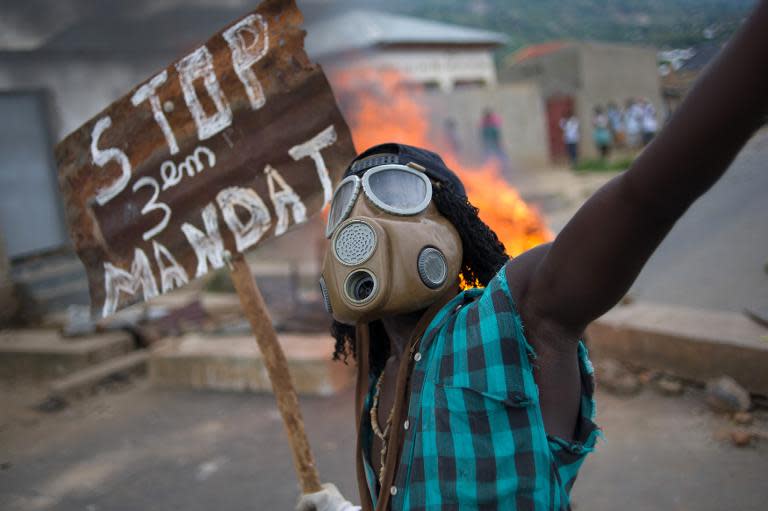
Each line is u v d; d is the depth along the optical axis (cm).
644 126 2369
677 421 443
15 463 506
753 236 888
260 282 1030
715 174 94
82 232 260
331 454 463
